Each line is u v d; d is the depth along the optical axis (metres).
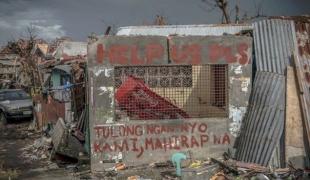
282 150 10.14
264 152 10.20
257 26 11.40
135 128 10.99
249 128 10.78
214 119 11.20
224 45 11.16
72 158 12.24
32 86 23.94
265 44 11.15
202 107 11.31
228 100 11.23
